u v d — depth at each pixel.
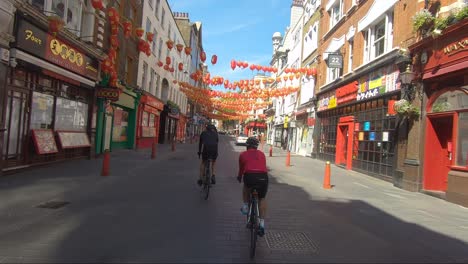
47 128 12.30
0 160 9.52
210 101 35.38
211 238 5.48
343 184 12.53
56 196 8.02
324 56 23.67
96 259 4.45
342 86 19.78
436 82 11.01
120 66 19.14
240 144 41.84
